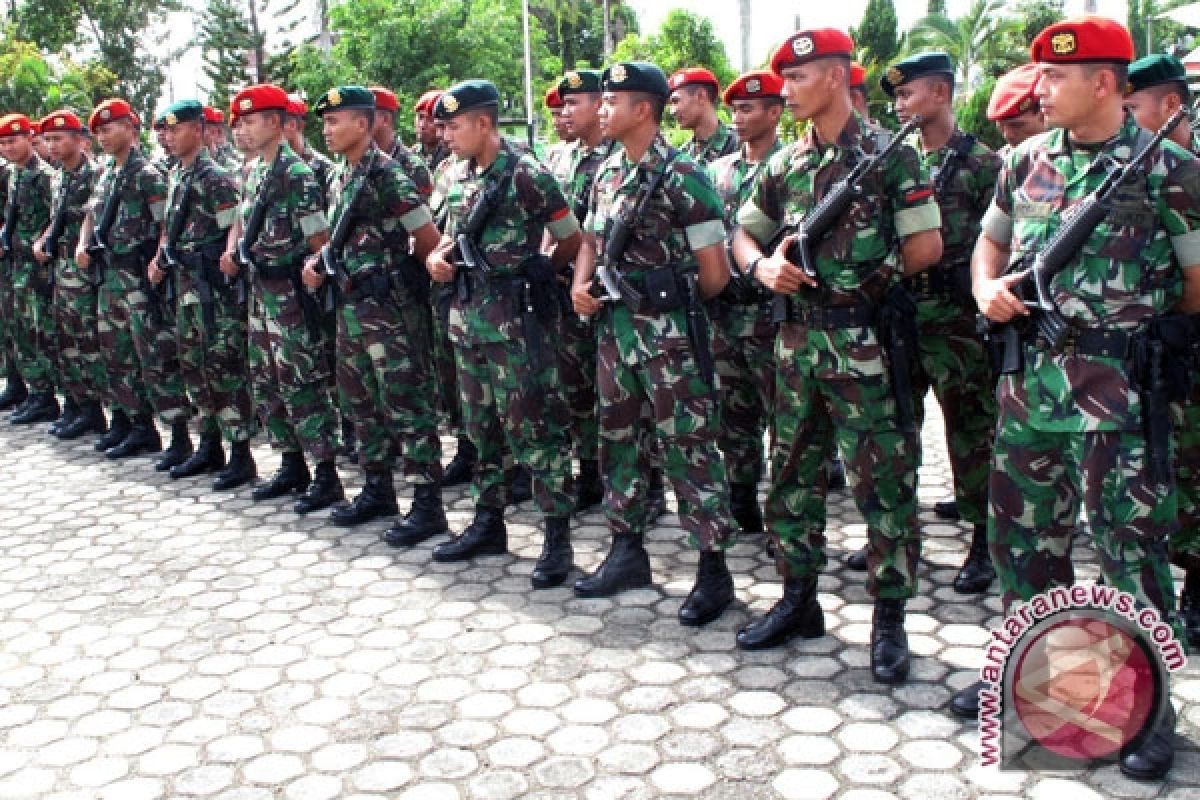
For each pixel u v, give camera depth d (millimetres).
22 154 7062
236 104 4949
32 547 4977
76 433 7082
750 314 4332
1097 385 2688
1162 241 2648
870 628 3662
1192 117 3768
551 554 4207
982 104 18344
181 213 5504
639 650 3580
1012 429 2889
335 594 4219
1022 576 2953
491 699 3289
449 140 4078
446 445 6410
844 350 3189
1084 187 2699
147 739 3166
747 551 4480
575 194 5133
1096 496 2732
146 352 6066
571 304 4742
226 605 4160
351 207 4621
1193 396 3215
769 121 4375
